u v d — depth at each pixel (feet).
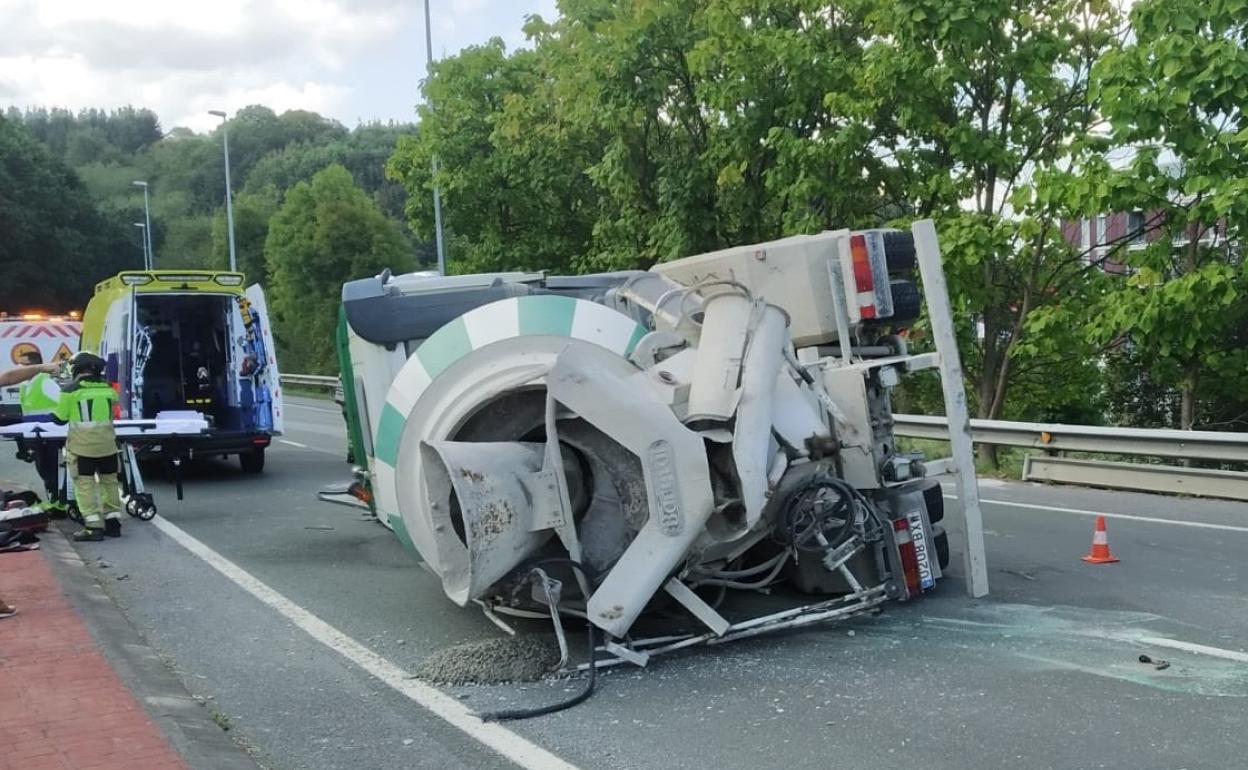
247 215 193.06
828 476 20.26
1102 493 36.86
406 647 20.85
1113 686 17.26
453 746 15.71
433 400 20.01
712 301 20.17
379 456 21.13
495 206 72.49
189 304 50.67
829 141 44.19
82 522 34.42
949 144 43.11
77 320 63.26
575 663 19.02
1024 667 18.30
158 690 17.93
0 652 19.83
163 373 52.19
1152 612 21.39
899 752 14.93
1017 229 40.83
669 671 18.60
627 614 18.08
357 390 25.53
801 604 22.06
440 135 71.51
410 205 80.59
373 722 16.80
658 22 50.19
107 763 14.38
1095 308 41.32
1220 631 20.06
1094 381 50.42
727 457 18.81
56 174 214.07
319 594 25.35
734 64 47.44
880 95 43.86
